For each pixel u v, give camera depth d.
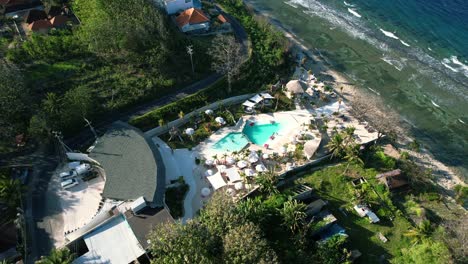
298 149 80.25
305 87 98.62
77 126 80.69
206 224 55.00
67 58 90.38
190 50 89.88
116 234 60.53
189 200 70.06
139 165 69.94
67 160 75.25
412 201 72.31
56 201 68.12
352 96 98.12
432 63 108.12
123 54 93.12
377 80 103.56
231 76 94.44
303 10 135.12
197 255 48.72
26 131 77.62
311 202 67.62
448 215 70.31
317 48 116.19
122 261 56.91
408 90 100.00
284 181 74.44
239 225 53.59
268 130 86.94
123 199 64.81
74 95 78.50
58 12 106.62
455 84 101.12
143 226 60.31
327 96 97.25
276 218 63.88
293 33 123.25
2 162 73.88
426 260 59.81
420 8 129.88
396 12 129.75
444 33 118.00
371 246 64.00
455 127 90.06
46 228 63.69
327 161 79.38
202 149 80.94
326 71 107.12
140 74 90.56
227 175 72.88
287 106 93.19
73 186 70.62
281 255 59.62
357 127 88.06
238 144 82.38
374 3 136.00
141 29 91.19
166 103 87.44
